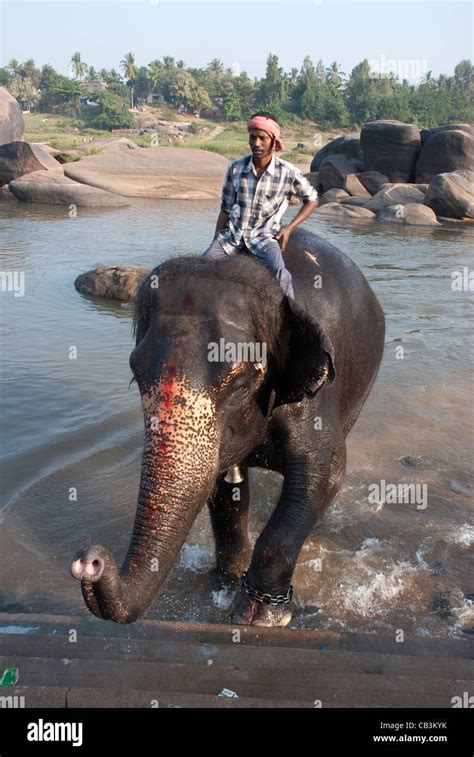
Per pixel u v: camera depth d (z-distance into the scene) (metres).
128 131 107.81
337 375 4.93
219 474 4.31
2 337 10.47
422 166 33.50
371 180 34.25
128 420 7.70
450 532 5.97
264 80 128.00
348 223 26.25
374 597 5.07
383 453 7.37
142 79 141.88
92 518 5.93
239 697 2.97
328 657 3.62
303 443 4.35
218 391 3.39
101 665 3.34
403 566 5.48
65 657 3.57
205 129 114.06
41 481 6.39
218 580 5.12
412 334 11.60
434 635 4.65
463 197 27.31
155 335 3.45
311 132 117.94
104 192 29.06
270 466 4.55
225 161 39.00
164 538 3.15
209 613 4.85
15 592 4.97
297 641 3.96
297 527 4.25
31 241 19.23
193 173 36.75
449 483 6.80
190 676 3.26
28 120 120.50
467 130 33.84
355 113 123.12
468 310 13.30
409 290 14.84
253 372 3.62
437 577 5.34
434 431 7.91
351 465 7.08
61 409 7.93
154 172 36.09
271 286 3.84
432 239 22.69
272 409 4.09
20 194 29.11
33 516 5.91
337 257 5.67
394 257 18.86
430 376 9.64
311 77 126.69
